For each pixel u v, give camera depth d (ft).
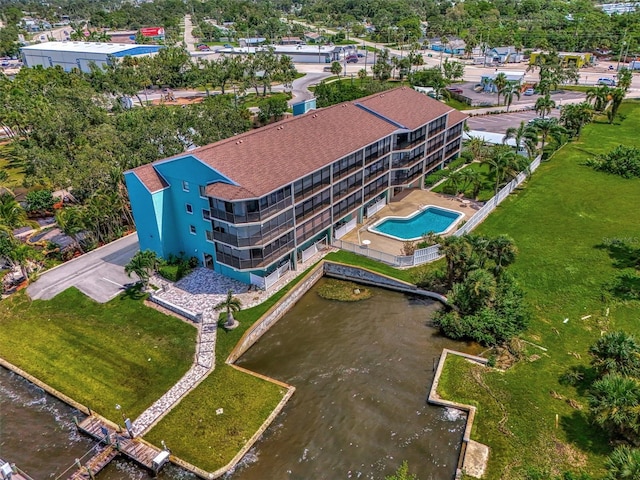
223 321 139.44
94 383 122.42
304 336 139.64
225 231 143.13
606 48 539.70
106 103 326.24
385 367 126.93
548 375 118.52
